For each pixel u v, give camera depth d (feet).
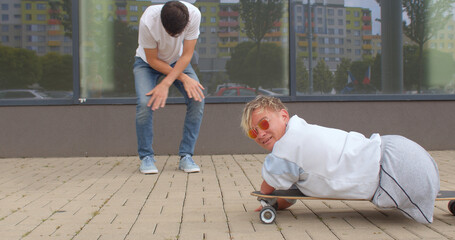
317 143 9.71
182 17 14.80
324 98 22.98
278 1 23.18
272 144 10.27
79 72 22.59
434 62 23.58
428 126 23.29
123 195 13.51
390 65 23.63
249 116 10.18
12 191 14.33
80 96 22.61
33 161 21.09
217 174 17.03
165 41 16.58
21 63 22.61
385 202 9.64
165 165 19.48
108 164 19.94
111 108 22.53
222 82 23.06
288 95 23.20
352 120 23.08
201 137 22.74
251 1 23.18
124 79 22.91
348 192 9.77
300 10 23.16
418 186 9.47
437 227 9.75
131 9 22.91
